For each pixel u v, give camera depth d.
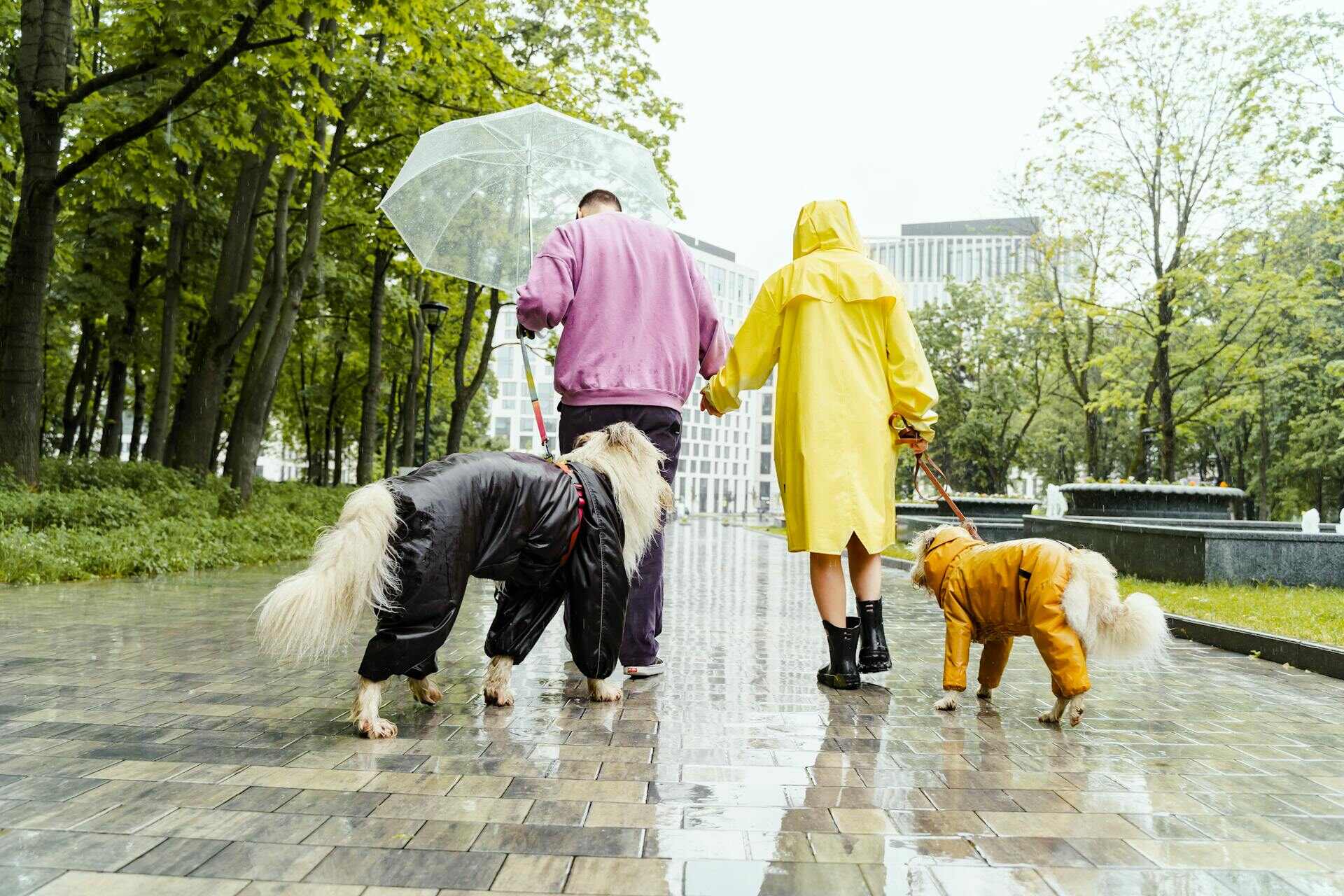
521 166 5.50
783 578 11.73
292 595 2.97
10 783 2.71
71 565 8.77
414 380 26.31
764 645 5.84
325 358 35.00
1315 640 5.73
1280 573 9.44
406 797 2.65
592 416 4.48
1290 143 18.19
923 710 4.02
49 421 34.72
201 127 12.07
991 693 4.41
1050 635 3.76
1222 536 9.44
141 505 11.36
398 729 3.44
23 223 10.94
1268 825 2.59
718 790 2.79
